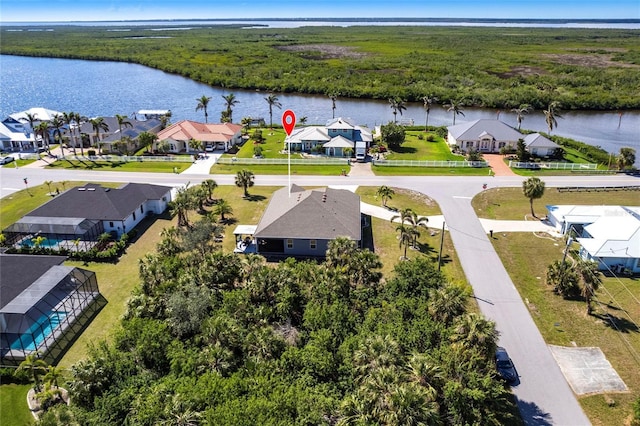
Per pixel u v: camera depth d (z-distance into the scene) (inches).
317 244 2145.7
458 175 3280.0
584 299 1815.9
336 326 1407.5
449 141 4185.5
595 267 1748.3
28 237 2252.7
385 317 1414.9
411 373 1124.5
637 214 2332.7
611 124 5231.3
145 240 2316.7
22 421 1258.0
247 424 1049.5
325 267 1679.4
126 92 6840.6
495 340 1240.2
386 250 2208.4
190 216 2586.1
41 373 1395.2
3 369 1395.2
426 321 1359.5
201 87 7258.9
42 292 1611.7
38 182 3122.5
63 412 1119.0
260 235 2121.1
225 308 1498.5
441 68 7652.6
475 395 1085.8
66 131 4013.3
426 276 1581.0
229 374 1249.4
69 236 2252.7
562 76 7047.2
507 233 2399.1
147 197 2600.9
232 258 1743.4
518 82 6668.3
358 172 3344.0
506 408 1278.3
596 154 3654.0
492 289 1899.6
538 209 2704.2
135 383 1219.9
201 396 1134.4
